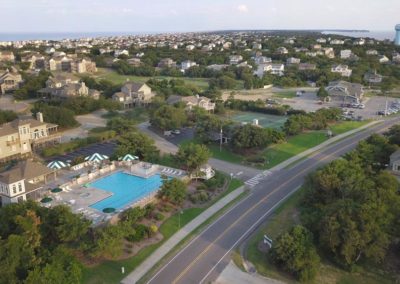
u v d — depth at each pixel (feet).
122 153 286.66
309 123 386.11
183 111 414.21
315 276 158.71
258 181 265.34
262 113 492.95
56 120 379.96
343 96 561.43
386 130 396.37
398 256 174.50
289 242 160.76
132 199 225.97
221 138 337.11
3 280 133.08
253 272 162.91
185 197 229.86
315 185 214.48
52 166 247.91
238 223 204.95
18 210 172.55
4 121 372.79
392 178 208.64
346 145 344.49
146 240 187.01
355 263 168.04
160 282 155.53
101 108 475.72
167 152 324.19
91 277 157.07
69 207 191.01
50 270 135.64
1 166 281.74
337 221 167.22
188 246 182.60
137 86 517.55
